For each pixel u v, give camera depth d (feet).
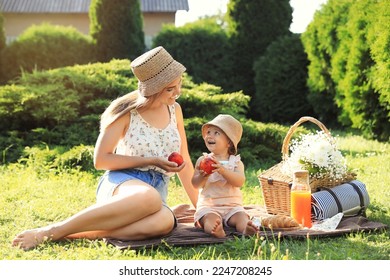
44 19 107.04
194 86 42.34
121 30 64.69
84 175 29.19
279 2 62.95
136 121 18.39
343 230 18.49
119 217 16.85
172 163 17.72
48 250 16.49
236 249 16.66
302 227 19.11
